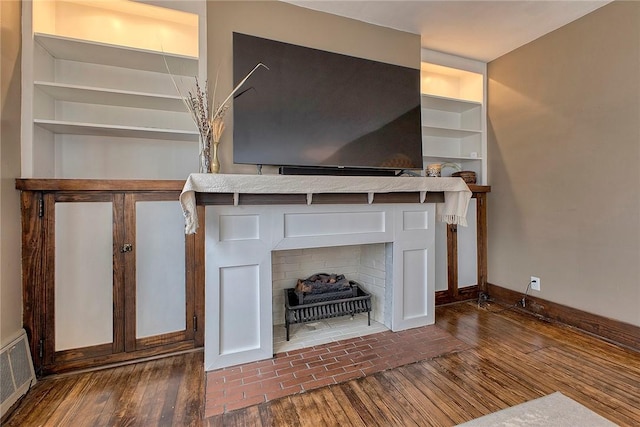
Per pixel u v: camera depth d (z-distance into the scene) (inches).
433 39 120.7
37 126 80.0
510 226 132.1
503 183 134.8
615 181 97.6
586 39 104.2
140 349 87.1
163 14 95.0
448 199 110.9
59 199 79.2
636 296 93.1
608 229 99.7
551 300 116.9
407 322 108.7
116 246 84.3
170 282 89.8
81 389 74.5
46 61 84.2
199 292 92.7
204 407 68.4
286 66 95.8
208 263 83.7
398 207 107.0
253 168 94.6
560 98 112.5
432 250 112.9
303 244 94.2
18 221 74.6
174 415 66.0
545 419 63.3
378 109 108.2
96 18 93.3
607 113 99.1
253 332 88.5
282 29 97.6
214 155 84.2
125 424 63.3
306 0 97.0
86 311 82.0
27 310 76.3
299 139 96.4
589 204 104.6
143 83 97.2
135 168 97.2
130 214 85.4
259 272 89.0
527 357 88.9
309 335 104.0
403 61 114.7
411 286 110.1
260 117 92.4
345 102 103.1
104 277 83.4
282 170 95.3
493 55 134.1
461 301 136.8
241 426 62.7
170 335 90.1
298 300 104.7
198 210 91.4
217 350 84.4
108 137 94.3
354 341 99.6
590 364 84.8
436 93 144.4
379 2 98.0
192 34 102.9
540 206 120.2
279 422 63.7
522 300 127.2
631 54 93.0
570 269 110.5
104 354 83.7
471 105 141.6
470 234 138.7
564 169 111.8
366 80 106.6
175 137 95.3
